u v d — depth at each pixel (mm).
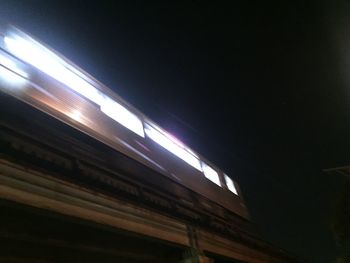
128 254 8750
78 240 7273
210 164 17719
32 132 6953
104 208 7449
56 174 6660
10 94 6812
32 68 7934
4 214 5875
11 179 5566
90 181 7543
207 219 13203
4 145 5879
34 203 5770
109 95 10891
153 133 12773
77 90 9305
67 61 9539
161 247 10000
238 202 19188
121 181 8844
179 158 14047
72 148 7887
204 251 11172
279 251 20250
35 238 6375
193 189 13781
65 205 6406
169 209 10445
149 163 11094
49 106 7762
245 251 14945
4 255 5922
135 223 8297
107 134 9516
